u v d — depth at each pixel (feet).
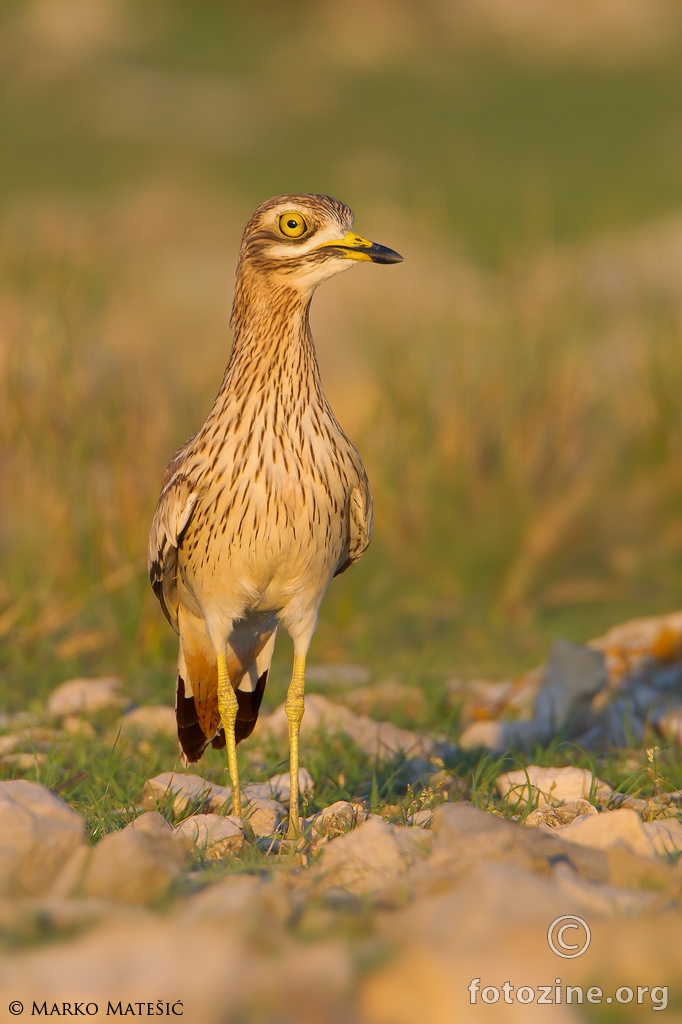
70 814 16.55
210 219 107.14
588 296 54.54
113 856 15.12
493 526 47.14
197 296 81.66
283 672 38.17
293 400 21.88
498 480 48.34
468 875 14.64
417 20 189.67
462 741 29.25
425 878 15.76
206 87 165.58
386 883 16.40
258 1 189.26
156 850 15.58
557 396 50.03
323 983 11.96
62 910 13.55
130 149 141.49
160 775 23.88
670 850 18.39
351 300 67.05
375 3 189.57
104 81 164.55
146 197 115.03
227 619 22.89
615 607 47.06
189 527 22.48
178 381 45.57
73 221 57.67
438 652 40.98
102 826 20.53
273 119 155.94
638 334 52.85
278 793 24.31
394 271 57.93
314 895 15.12
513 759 24.85
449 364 50.31
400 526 47.24
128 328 50.60
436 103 163.94
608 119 156.25
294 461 21.75
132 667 37.91
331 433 22.31
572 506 47.62
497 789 24.16
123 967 12.03
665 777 24.49
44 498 42.06
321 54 180.14
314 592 22.89
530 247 53.78
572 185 126.41
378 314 53.21
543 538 46.85
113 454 42.29
